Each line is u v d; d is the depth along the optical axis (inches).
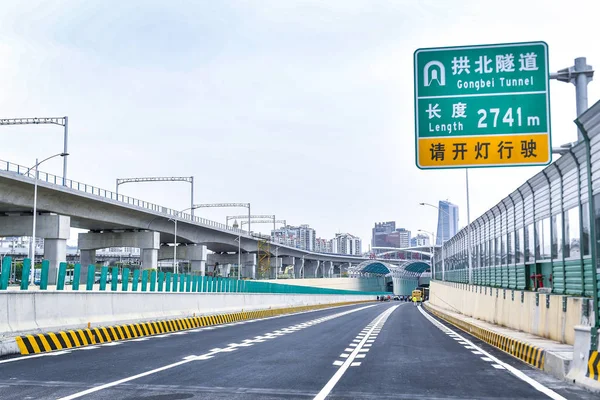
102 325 925.2
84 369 538.9
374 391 429.7
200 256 4335.6
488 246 1732.3
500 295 1163.9
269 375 509.7
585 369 458.3
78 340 783.1
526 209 1207.6
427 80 646.5
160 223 3703.3
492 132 631.8
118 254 6515.8
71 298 853.8
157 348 749.3
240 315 1651.1
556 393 425.1
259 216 5935.0
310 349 751.1
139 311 1093.8
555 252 965.8
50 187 2503.7
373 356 673.6
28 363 581.3
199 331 1104.8
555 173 954.7
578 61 586.6
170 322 1119.0
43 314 780.0
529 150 626.2
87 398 393.1
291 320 1604.3
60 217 2662.4
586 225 775.7
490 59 639.1
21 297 736.3
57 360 608.4
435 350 753.6
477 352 731.4
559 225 935.7
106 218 3105.3
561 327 704.4
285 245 6264.8
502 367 577.9
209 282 1710.1
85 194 2768.2
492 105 634.8
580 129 527.5
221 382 468.4
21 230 2645.2
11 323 711.7
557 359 514.3
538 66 631.8
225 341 866.8
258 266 5659.5
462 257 2421.3
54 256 2655.0
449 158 635.5
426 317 1905.8
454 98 641.0
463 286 1855.3
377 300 6983.3
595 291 478.0
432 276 4340.6
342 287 6904.5
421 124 642.8
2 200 2384.4
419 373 530.3
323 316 1920.5
